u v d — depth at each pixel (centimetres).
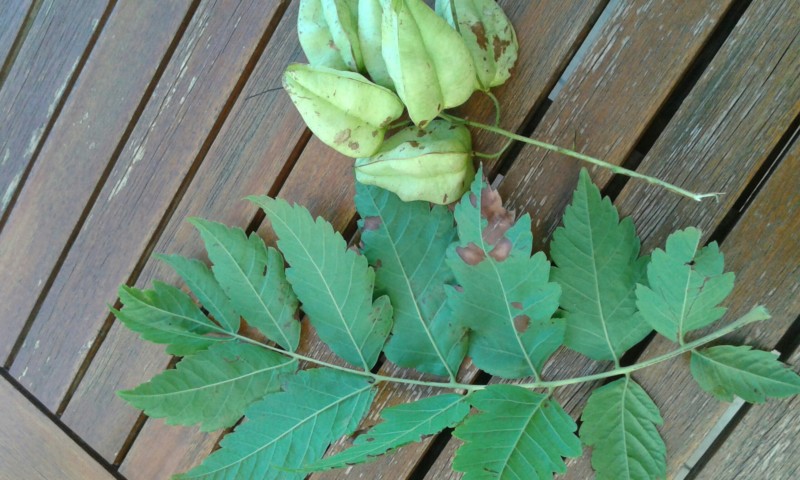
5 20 38
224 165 36
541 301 31
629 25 31
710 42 32
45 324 38
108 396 38
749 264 31
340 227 35
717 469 33
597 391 32
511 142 33
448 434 36
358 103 29
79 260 37
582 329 32
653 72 31
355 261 32
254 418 33
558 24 32
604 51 32
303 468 29
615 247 31
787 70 30
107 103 37
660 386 32
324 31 31
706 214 31
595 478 32
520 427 30
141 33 36
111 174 37
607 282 31
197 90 36
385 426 31
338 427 33
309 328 35
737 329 32
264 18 35
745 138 31
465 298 31
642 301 30
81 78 37
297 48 35
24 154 38
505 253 30
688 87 33
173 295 34
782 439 32
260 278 33
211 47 35
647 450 32
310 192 35
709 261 29
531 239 30
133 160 37
